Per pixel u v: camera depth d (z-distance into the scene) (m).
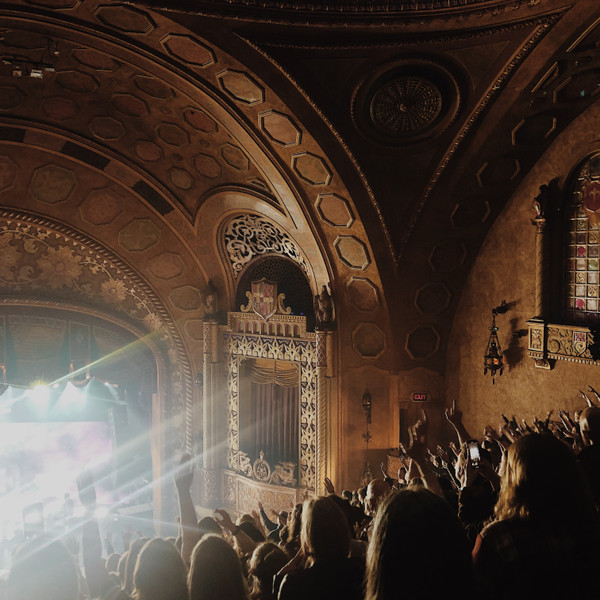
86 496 3.59
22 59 13.41
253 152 15.54
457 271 17.48
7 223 19.45
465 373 17.84
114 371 22.47
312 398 19.47
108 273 21.14
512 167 15.13
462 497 4.43
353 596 3.29
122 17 11.48
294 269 20.08
